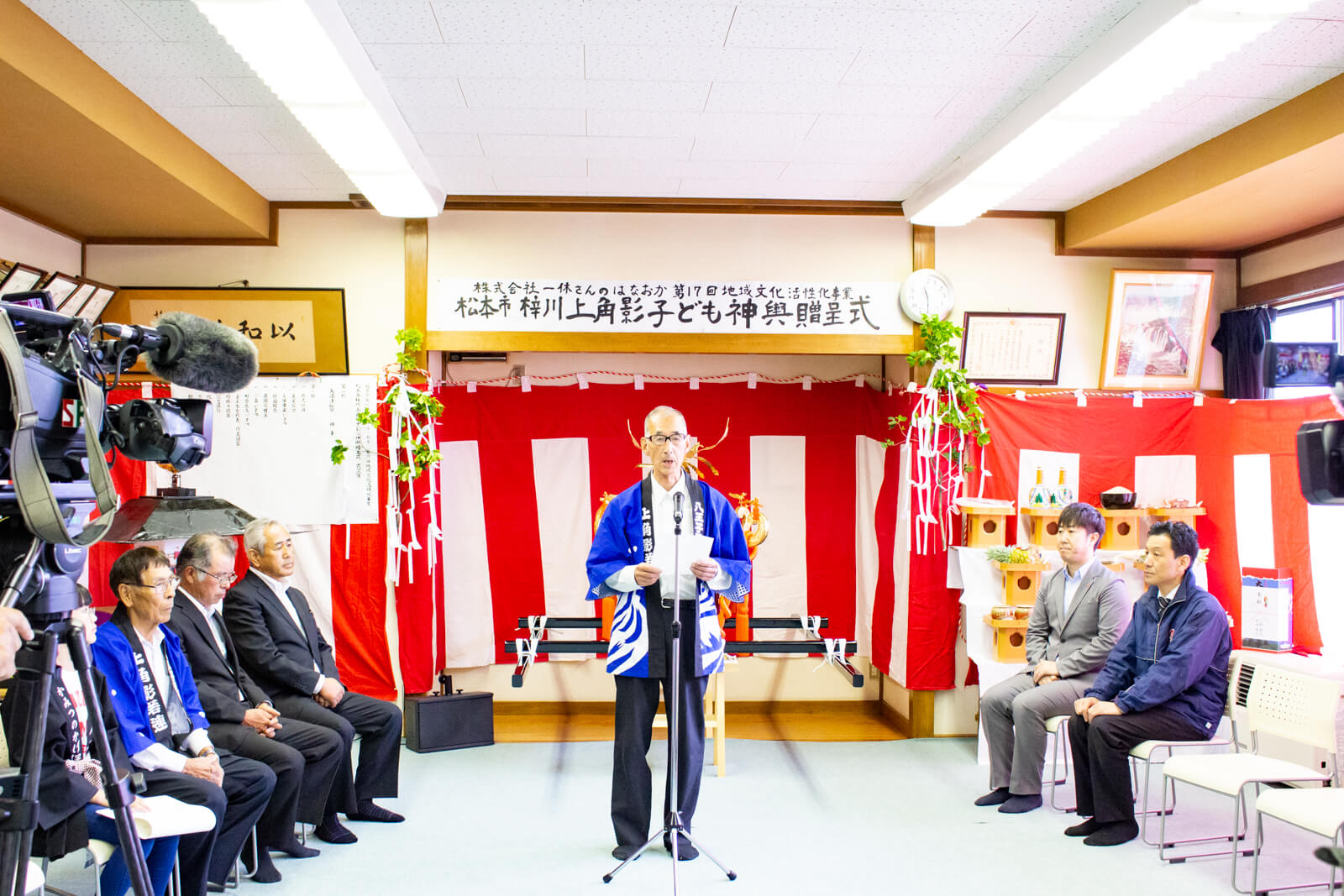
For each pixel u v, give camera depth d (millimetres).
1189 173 4145
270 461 4832
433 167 4457
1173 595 3676
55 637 1554
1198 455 4934
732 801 3988
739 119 3873
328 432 4840
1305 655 4035
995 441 4914
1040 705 3863
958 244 5059
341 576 4855
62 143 3508
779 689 5598
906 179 4605
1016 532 4891
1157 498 4941
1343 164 3711
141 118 3637
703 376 5605
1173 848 3445
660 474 3309
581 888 3109
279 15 2799
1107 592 4035
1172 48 2967
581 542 5488
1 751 2322
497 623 5469
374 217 4941
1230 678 3811
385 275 4934
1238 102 3652
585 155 4297
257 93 3588
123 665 2818
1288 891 3068
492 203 4871
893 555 5219
